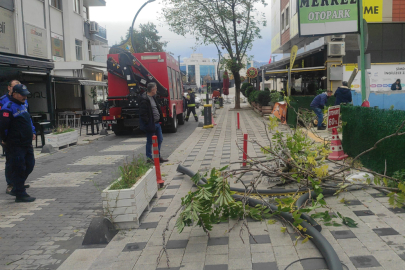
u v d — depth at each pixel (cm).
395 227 406
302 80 2659
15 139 584
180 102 1888
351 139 768
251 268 338
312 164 531
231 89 7644
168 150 1095
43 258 394
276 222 450
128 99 1466
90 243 425
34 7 2031
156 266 357
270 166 645
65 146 1271
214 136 1380
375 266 323
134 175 511
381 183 557
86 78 2444
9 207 579
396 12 2153
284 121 1614
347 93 1173
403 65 2117
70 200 609
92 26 2781
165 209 529
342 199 496
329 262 321
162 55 1495
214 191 432
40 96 1819
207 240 411
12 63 1413
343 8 866
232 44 2992
